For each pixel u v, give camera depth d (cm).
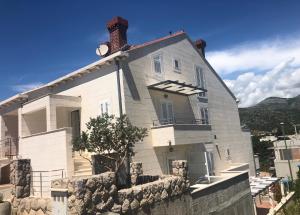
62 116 2034
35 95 2164
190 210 1232
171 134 1741
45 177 1591
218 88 2853
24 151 1805
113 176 919
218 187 1489
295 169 4491
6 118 2347
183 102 2231
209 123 2548
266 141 6875
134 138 1288
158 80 1970
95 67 1797
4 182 1931
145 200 1009
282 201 2634
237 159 2969
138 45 1977
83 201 809
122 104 1652
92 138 1242
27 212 1104
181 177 1217
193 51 2511
